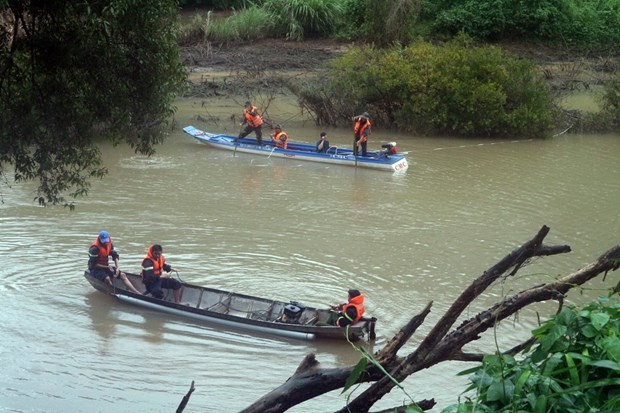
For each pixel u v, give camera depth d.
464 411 5.37
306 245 22.89
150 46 13.11
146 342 17.47
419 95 37.69
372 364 6.45
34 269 20.88
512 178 30.55
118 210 25.58
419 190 28.84
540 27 57.72
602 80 48.88
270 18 56.03
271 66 50.41
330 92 39.69
